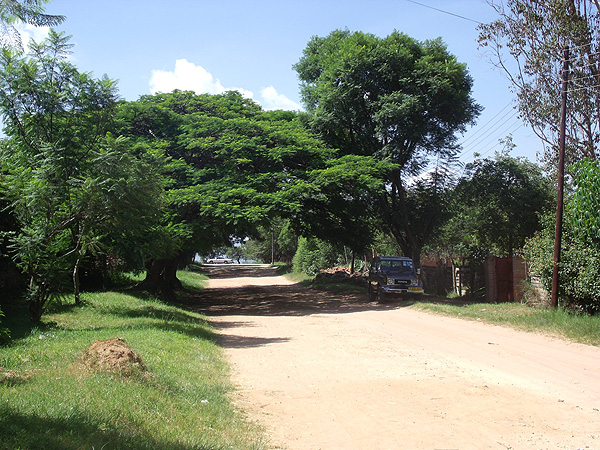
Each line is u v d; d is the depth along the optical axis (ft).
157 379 23.22
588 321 42.29
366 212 96.37
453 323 53.06
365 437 18.58
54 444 13.37
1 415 15.16
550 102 66.69
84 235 43.06
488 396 24.20
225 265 306.35
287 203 68.59
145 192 41.93
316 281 128.06
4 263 46.57
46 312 45.70
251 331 49.19
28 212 40.04
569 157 66.90
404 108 79.41
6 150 44.21
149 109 78.95
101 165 39.65
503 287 73.05
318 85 94.94
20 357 26.20
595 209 45.60
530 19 66.49
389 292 76.38
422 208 94.79
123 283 90.48
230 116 85.66
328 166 81.97
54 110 42.75
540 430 19.24
